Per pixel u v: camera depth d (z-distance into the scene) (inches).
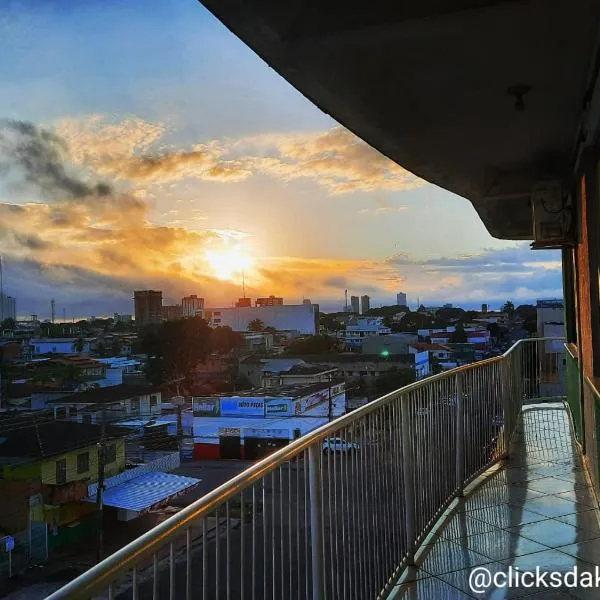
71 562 948.6
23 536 977.5
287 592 98.7
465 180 267.0
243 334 3816.4
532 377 430.0
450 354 2802.7
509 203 317.4
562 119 198.4
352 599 124.3
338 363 2432.3
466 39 136.3
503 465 257.0
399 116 187.5
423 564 161.6
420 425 179.8
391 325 4608.8
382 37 133.2
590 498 210.5
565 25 130.3
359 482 133.3
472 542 174.2
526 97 174.4
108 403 1637.6
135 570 64.1
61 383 2497.5
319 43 135.0
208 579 81.0
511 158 245.4
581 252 237.6
